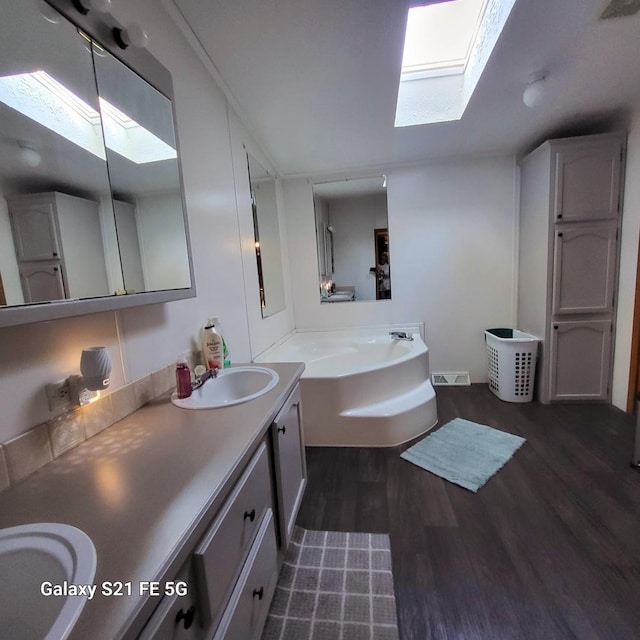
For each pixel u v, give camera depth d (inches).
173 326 55.9
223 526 29.5
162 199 49.4
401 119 95.5
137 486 28.6
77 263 35.7
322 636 44.2
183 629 23.2
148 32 50.3
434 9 69.6
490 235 127.3
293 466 57.9
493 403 114.3
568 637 42.2
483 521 62.1
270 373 60.0
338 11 53.2
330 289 139.1
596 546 55.4
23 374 31.6
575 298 104.7
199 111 65.5
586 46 64.0
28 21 31.4
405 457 84.1
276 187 125.6
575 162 99.0
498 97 82.6
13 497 28.1
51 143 33.8
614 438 88.0
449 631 43.6
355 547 57.9
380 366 96.9
